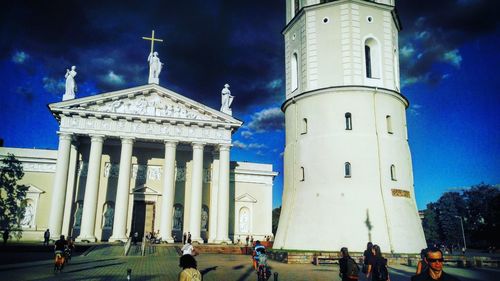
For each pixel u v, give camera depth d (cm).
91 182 4809
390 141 3384
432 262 652
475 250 9006
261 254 1995
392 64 3578
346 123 3359
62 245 2359
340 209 3161
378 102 3409
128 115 5088
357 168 3247
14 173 5294
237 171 6156
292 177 3606
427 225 10944
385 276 1286
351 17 3500
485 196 10394
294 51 3859
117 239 4669
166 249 4162
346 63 3434
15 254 3575
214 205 5481
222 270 2558
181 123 5294
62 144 4853
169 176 5094
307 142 3481
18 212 5203
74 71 5150
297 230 3316
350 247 3034
